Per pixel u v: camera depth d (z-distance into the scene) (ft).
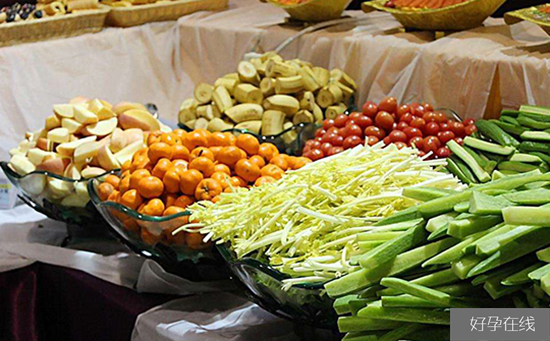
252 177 4.56
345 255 3.40
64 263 5.19
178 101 8.22
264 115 6.23
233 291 4.68
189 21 8.06
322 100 6.35
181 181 4.40
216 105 6.46
